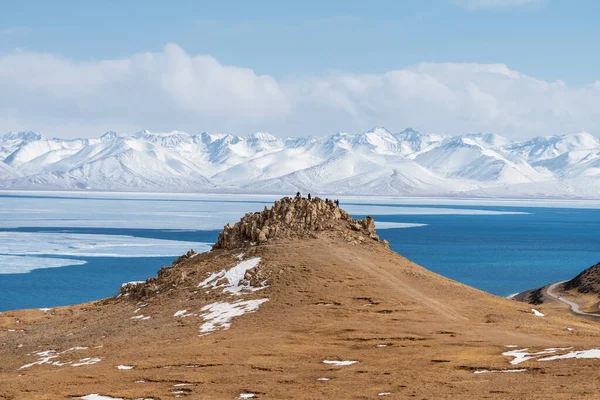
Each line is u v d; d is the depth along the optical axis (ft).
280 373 314.76
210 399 270.05
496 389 254.47
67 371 348.79
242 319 438.40
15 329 522.47
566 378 262.47
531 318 455.22
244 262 545.44
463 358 325.01
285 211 626.64
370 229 637.71
